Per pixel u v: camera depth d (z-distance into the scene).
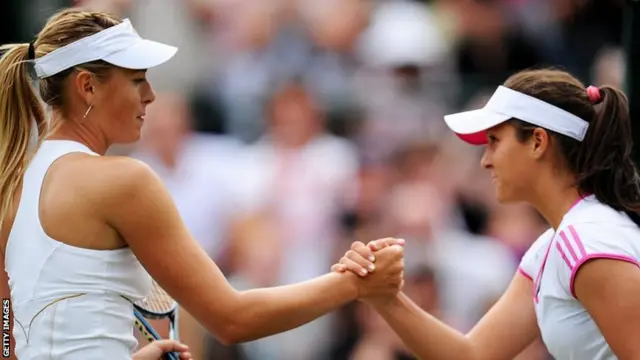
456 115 11.94
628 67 13.43
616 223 10.77
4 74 10.74
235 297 10.91
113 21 10.82
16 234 10.57
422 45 25.58
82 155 10.53
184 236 10.65
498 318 12.70
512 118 11.38
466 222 22.75
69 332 10.20
